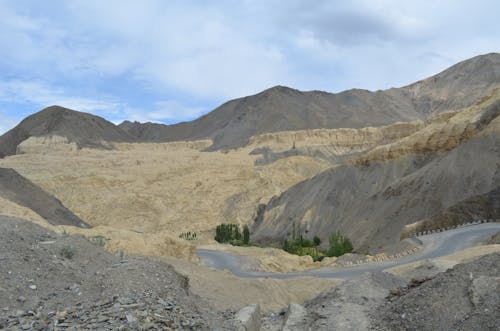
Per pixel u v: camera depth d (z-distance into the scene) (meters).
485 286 11.14
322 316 13.77
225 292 18.62
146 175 136.00
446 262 21.05
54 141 186.12
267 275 33.59
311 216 91.81
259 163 155.12
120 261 13.74
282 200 106.50
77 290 10.49
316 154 162.38
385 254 38.81
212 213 118.19
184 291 11.95
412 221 66.50
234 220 112.62
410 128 158.25
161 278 11.65
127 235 29.59
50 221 53.50
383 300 14.41
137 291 10.34
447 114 107.94
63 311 9.03
